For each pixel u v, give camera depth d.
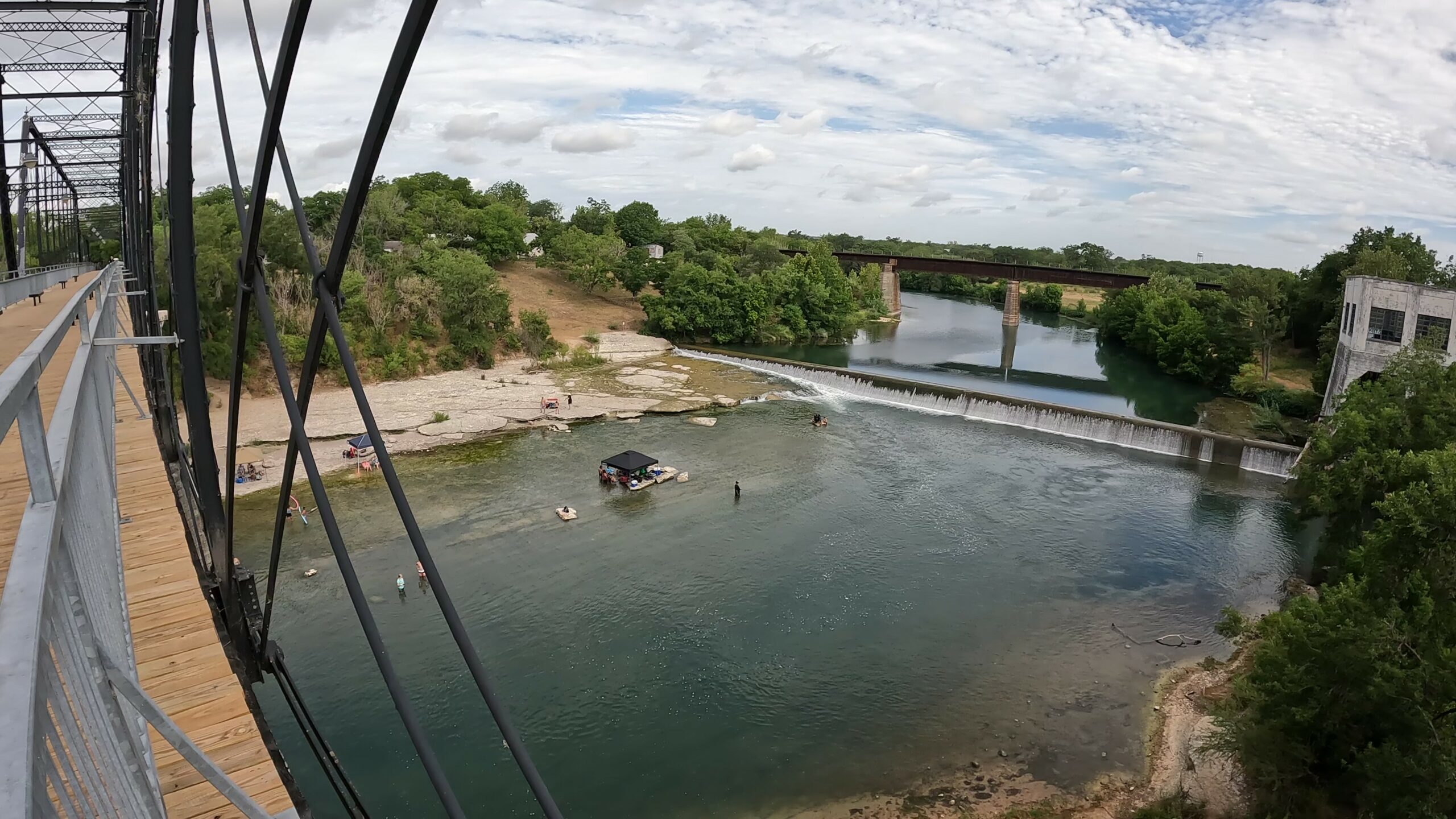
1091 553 38.69
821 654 30.00
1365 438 34.06
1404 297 50.78
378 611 32.50
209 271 64.19
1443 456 21.08
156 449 14.25
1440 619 19.19
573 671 28.78
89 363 7.19
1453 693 18.20
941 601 33.97
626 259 109.12
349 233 5.07
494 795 23.31
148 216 21.31
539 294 108.31
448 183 138.38
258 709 8.50
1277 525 42.09
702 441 56.03
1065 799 23.22
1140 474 49.88
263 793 6.64
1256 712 22.83
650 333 99.19
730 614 32.56
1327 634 20.05
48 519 3.60
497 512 42.59
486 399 65.88
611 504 43.81
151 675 7.99
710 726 26.17
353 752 24.86
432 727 25.97
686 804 23.03
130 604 9.14
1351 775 20.64
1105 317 104.44
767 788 23.62
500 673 28.56
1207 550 39.16
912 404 67.50
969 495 45.91
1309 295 78.75
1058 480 48.53
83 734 3.31
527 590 34.25
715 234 147.38
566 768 24.34
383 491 45.62
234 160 7.48
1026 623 32.44
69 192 61.81
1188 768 24.06
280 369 6.13
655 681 28.28
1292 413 63.47
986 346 102.06
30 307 28.86
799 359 91.12
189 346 12.48
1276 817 21.19
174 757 6.98
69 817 2.65
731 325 100.31
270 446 52.94
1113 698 27.77
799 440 56.47
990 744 25.44
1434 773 17.27
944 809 22.84
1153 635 31.78
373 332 74.81
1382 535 20.84
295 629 31.08
